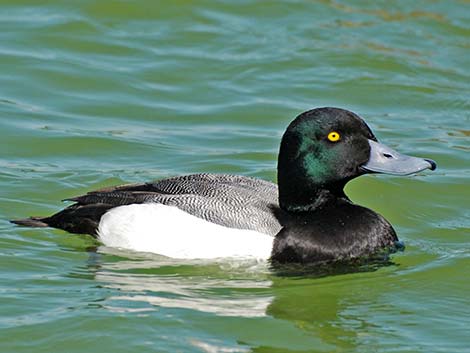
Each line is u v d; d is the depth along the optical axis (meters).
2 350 9.15
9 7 19.23
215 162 14.22
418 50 18.69
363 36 19.20
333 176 11.02
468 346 9.49
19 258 11.07
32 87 16.48
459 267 11.29
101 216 11.31
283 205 11.19
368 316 10.11
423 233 12.41
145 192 11.42
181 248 10.91
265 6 20.11
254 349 9.28
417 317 10.11
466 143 15.31
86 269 10.86
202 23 19.34
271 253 10.80
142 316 9.80
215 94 16.77
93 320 9.67
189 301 10.16
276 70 17.72
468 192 13.59
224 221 10.94
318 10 20.14
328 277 10.89
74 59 17.53
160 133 15.27
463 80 17.66
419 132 15.68
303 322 9.89
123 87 16.72
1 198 12.63
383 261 11.16
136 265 10.98
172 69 17.48
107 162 14.13
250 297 10.35
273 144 15.02
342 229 10.98
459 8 20.16
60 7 19.28
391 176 14.03
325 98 16.86
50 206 12.55
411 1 20.30
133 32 18.75
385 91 17.20
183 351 9.17
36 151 14.31
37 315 9.77
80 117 15.62
